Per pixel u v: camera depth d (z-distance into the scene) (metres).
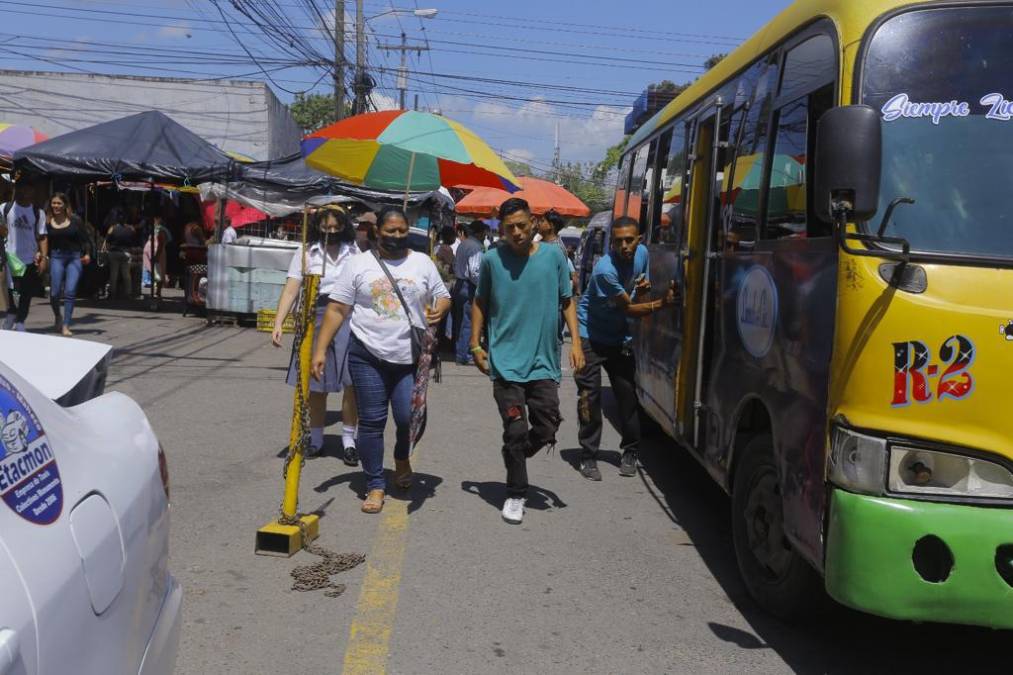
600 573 5.22
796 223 4.40
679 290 6.58
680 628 4.52
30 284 12.23
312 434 7.30
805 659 4.22
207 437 7.89
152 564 2.65
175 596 2.92
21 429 2.17
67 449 2.36
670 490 7.08
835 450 3.65
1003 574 3.46
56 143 16.03
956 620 3.48
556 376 6.06
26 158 15.71
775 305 4.53
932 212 3.70
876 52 3.88
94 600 2.13
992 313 3.50
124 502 2.48
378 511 6.08
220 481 6.62
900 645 4.42
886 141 3.79
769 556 4.64
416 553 5.39
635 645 4.31
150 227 20.28
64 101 29.92
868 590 3.49
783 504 4.20
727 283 5.43
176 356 12.11
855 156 3.46
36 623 1.83
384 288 5.88
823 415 3.84
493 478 7.12
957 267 3.58
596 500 6.71
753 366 4.84
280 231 20.16
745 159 5.37
